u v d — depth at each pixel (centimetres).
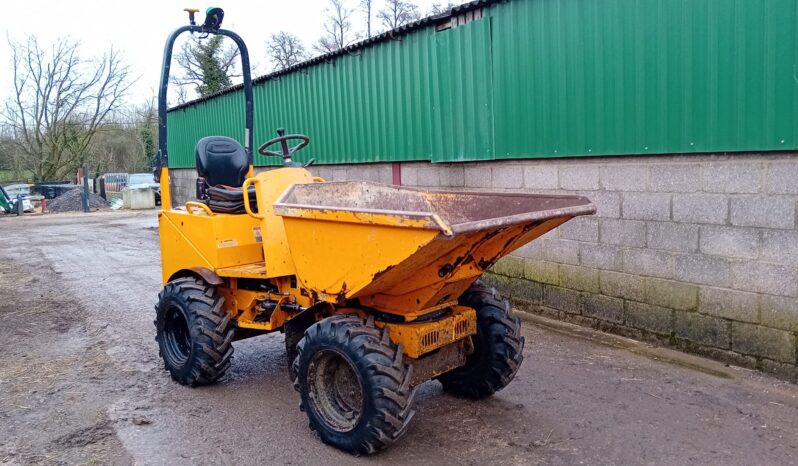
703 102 530
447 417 445
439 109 781
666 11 548
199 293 508
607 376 513
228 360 508
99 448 409
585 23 612
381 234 349
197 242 523
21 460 393
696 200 545
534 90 667
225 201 518
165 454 400
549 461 379
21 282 1000
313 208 384
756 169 503
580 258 647
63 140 3556
